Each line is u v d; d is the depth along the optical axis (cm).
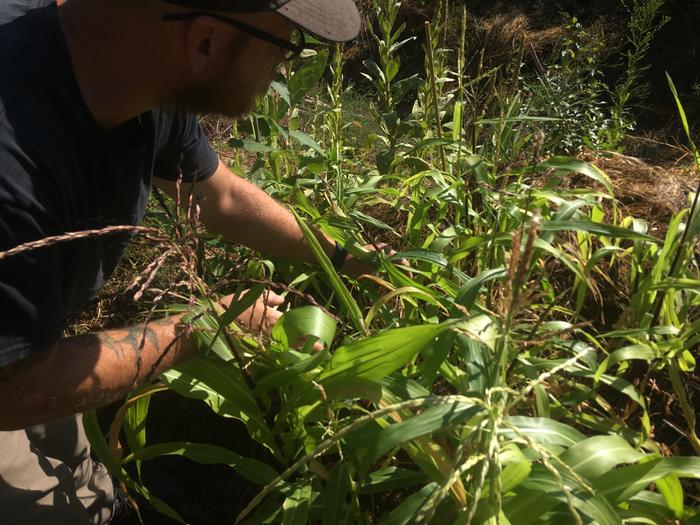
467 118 291
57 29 136
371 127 517
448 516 137
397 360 139
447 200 217
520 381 172
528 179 237
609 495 129
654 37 673
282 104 244
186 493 228
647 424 160
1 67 131
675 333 164
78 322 259
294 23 137
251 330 164
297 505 151
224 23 134
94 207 151
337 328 202
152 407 239
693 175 295
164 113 165
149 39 136
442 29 274
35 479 188
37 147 131
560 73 480
